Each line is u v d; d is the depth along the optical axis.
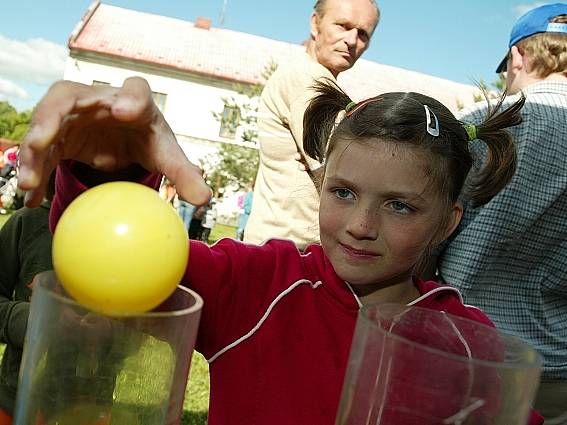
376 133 1.07
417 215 1.08
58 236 0.60
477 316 1.38
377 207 1.06
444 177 1.15
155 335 0.56
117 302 0.58
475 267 1.84
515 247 1.86
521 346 0.70
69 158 0.77
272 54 25.61
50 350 0.55
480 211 1.82
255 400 1.14
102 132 0.75
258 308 1.17
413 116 1.12
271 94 2.46
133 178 0.81
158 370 0.57
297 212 2.40
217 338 1.14
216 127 22.92
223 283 1.10
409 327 0.76
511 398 0.58
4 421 1.80
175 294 0.65
